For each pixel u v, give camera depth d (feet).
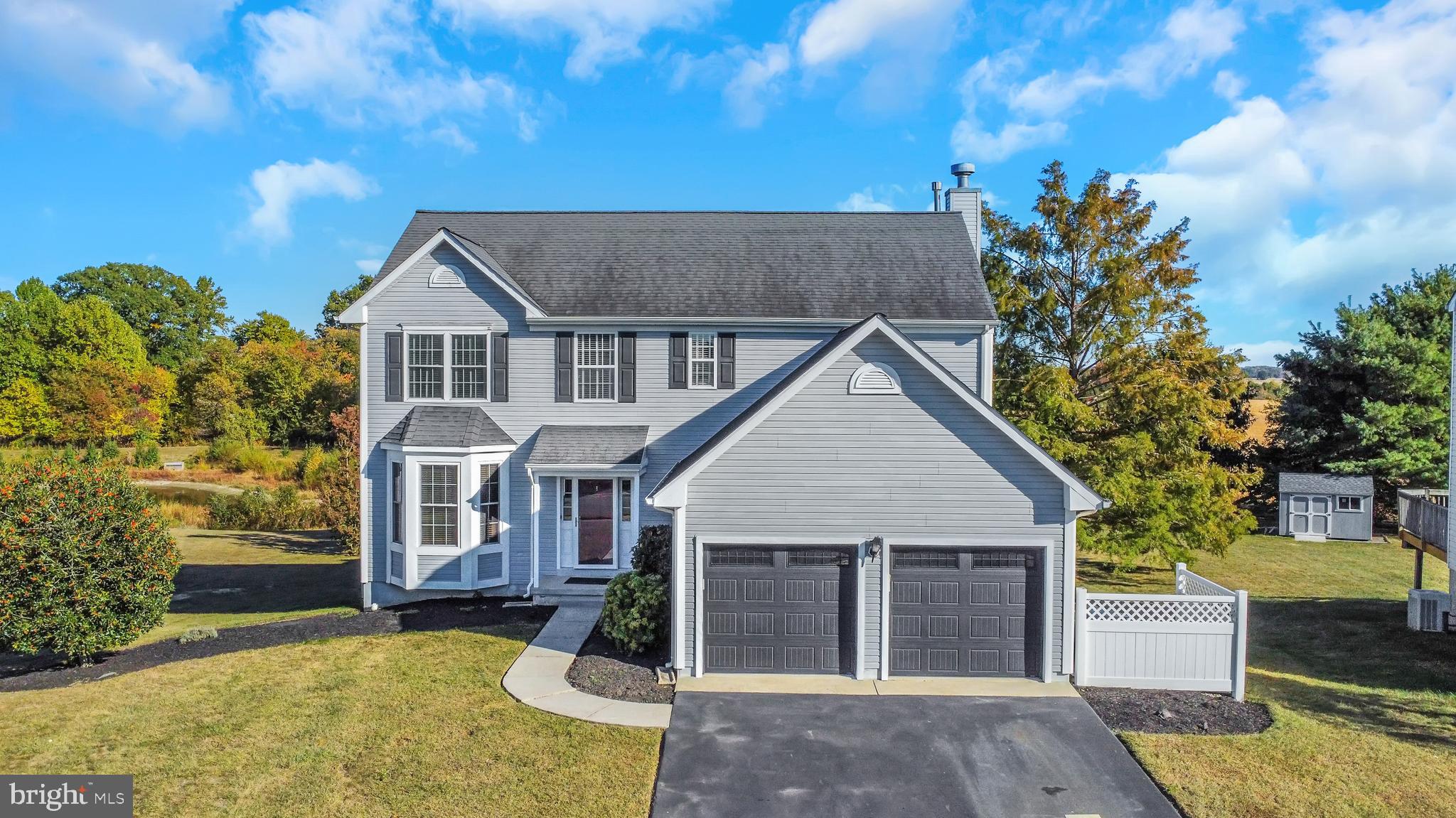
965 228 65.82
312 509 100.32
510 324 56.34
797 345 56.59
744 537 38.99
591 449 54.80
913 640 39.09
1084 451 60.85
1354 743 32.24
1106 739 32.48
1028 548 38.70
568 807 27.04
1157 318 68.64
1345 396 94.99
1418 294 94.53
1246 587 63.31
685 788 28.48
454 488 54.19
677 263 60.90
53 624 39.24
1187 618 38.29
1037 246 70.23
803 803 27.63
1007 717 34.53
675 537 39.06
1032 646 38.93
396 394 56.08
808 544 38.93
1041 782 29.12
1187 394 61.21
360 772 29.30
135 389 188.65
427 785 28.30
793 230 65.57
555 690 37.42
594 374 56.75
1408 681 40.14
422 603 54.90
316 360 191.93
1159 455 63.31
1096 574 69.51
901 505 38.96
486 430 55.16
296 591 63.05
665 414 56.70
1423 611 49.44
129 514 42.52
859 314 55.98
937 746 31.89
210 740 31.91
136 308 262.47
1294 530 89.04
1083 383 71.26
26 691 37.73
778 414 39.06
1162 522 59.06
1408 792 28.27
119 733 32.60
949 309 56.39
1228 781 29.04
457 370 56.39
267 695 36.81
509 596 56.18
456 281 56.18
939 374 38.37
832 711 35.06
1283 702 36.94
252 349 208.23
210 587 64.49
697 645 39.14
